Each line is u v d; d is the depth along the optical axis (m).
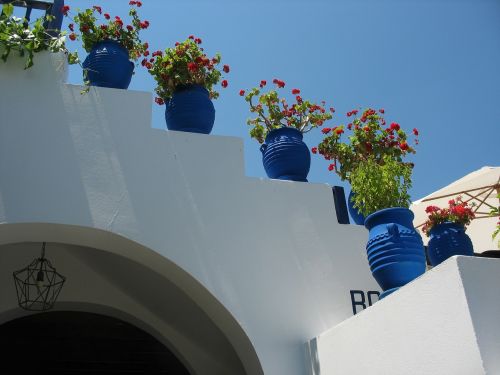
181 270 3.33
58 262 4.59
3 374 4.81
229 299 3.34
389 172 3.33
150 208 3.41
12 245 4.48
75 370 5.00
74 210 3.26
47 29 3.79
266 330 3.34
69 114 3.48
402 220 3.10
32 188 3.24
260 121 4.50
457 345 2.10
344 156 4.17
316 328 3.43
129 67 4.01
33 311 4.50
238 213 3.58
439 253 3.27
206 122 3.99
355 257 3.73
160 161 3.54
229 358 4.70
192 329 4.69
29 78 3.52
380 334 2.57
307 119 4.43
